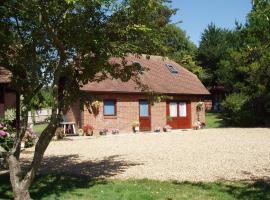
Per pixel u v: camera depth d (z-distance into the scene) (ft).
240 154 52.49
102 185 34.58
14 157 28.40
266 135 80.07
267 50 29.89
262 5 25.49
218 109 174.91
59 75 29.86
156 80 111.96
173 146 63.87
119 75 35.09
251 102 113.39
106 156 53.72
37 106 34.19
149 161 48.14
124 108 101.86
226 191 31.60
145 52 33.53
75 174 40.34
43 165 46.57
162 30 32.81
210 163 45.55
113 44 30.19
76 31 29.68
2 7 27.68
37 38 29.45
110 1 27.58
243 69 89.40
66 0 24.08
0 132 52.75
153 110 108.17
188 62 178.91
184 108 116.26
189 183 34.96
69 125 95.35
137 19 31.01
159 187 33.30
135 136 86.89
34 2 26.68
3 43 29.19
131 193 31.22
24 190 28.22
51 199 30.40
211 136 80.64
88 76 32.73
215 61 181.88
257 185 33.47
